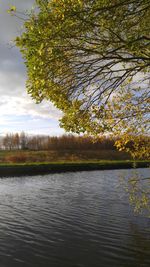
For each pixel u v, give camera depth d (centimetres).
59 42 808
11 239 1959
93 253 1716
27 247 1814
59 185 4453
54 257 1661
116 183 4538
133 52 852
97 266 1546
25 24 765
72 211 2753
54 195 3625
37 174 5944
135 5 729
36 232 2112
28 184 4588
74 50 866
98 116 984
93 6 708
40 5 755
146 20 850
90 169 6862
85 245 1844
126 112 1146
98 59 891
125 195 3503
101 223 2323
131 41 753
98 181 4819
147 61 922
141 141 1266
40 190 4016
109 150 10506
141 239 1939
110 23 758
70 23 731
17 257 1661
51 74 860
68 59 865
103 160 8981
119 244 1856
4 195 3650
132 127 1180
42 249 1783
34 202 3209
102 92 975
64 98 908
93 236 2012
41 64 762
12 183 4706
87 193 3719
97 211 2727
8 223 2359
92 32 825
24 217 2552
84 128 971
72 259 1634
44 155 9619
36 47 748
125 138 1216
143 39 788
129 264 1570
